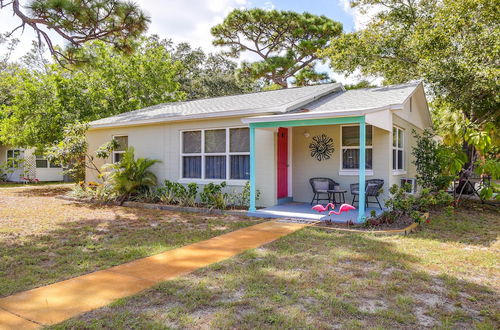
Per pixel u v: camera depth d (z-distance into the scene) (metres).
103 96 17.44
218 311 3.30
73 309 3.33
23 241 6.08
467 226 7.62
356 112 7.14
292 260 4.89
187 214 9.02
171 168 11.47
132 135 12.61
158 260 4.93
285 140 10.59
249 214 8.64
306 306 3.40
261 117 8.34
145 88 19.28
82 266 4.67
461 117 14.45
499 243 6.10
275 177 9.59
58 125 15.41
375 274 4.30
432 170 10.17
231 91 31.12
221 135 10.42
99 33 8.19
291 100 9.78
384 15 17.94
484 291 3.85
